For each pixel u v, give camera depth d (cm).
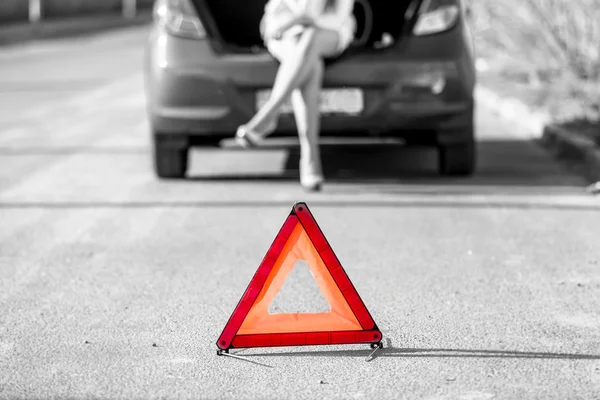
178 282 680
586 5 1473
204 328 586
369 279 682
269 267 535
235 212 890
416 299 635
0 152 1252
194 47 972
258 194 963
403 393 483
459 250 753
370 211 884
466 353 537
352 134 975
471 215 866
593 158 1053
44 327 590
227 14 1016
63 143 1322
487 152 1209
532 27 1575
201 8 980
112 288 668
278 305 624
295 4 913
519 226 826
